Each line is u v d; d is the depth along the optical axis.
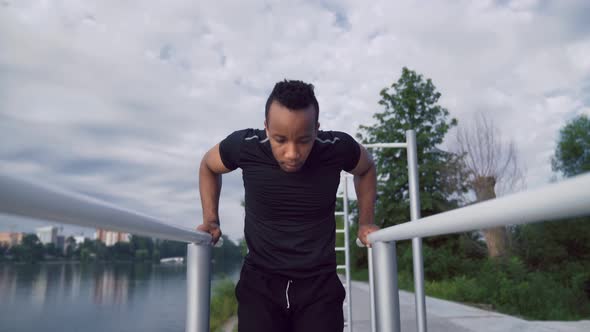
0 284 26.45
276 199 1.56
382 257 1.24
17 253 43.62
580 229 11.88
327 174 1.57
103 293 21.69
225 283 11.96
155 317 14.30
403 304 7.54
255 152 1.56
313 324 1.53
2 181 0.33
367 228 1.60
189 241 1.13
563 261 11.98
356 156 1.65
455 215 0.61
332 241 1.63
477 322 5.60
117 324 13.39
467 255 15.33
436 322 5.63
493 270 10.88
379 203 20.16
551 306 8.80
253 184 1.58
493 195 13.41
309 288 1.56
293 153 1.29
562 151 17.53
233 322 9.14
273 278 1.59
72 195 0.48
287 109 1.23
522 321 5.60
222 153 1.65
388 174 20.23
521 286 9.38
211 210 1.71
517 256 12.03
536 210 0.39
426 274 14.64
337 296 1.58
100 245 48.88
